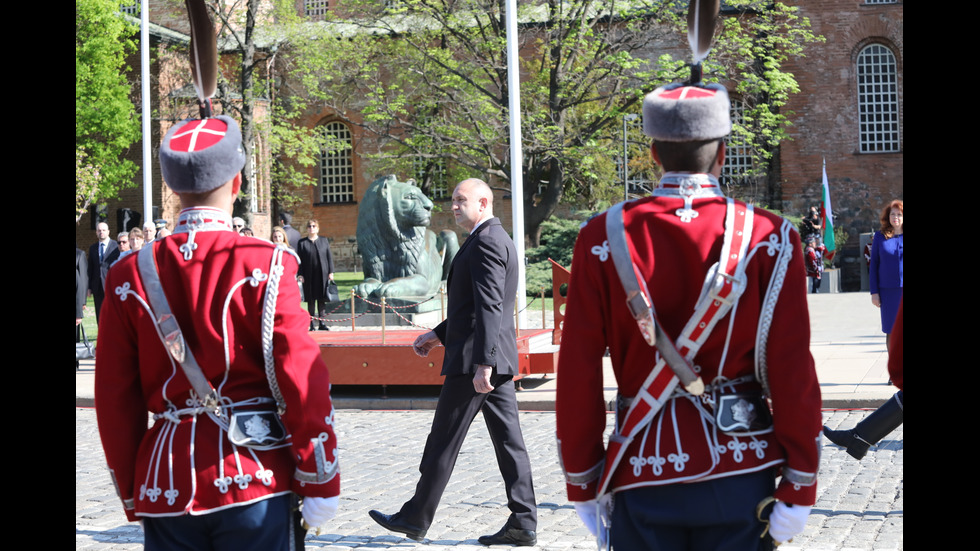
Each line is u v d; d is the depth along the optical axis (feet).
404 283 52.21
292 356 8.50
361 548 16.90
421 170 120.88
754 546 7.98
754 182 126.62
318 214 143.43
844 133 125.29
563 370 8.32
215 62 9.50
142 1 68.39
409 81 108.27
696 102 8.21
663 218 8.11
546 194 103.96
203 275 8.66
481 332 15.53
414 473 23.53
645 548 8.09
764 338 8.00
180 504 8.39
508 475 16.60
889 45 124.57
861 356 41.50
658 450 8.04
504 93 98.89
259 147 123.65
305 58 115.24
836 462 23.20
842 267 115.85
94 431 31.65
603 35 96.68
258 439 8.53
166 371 8.75
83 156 107.76
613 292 8.16
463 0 96.43
